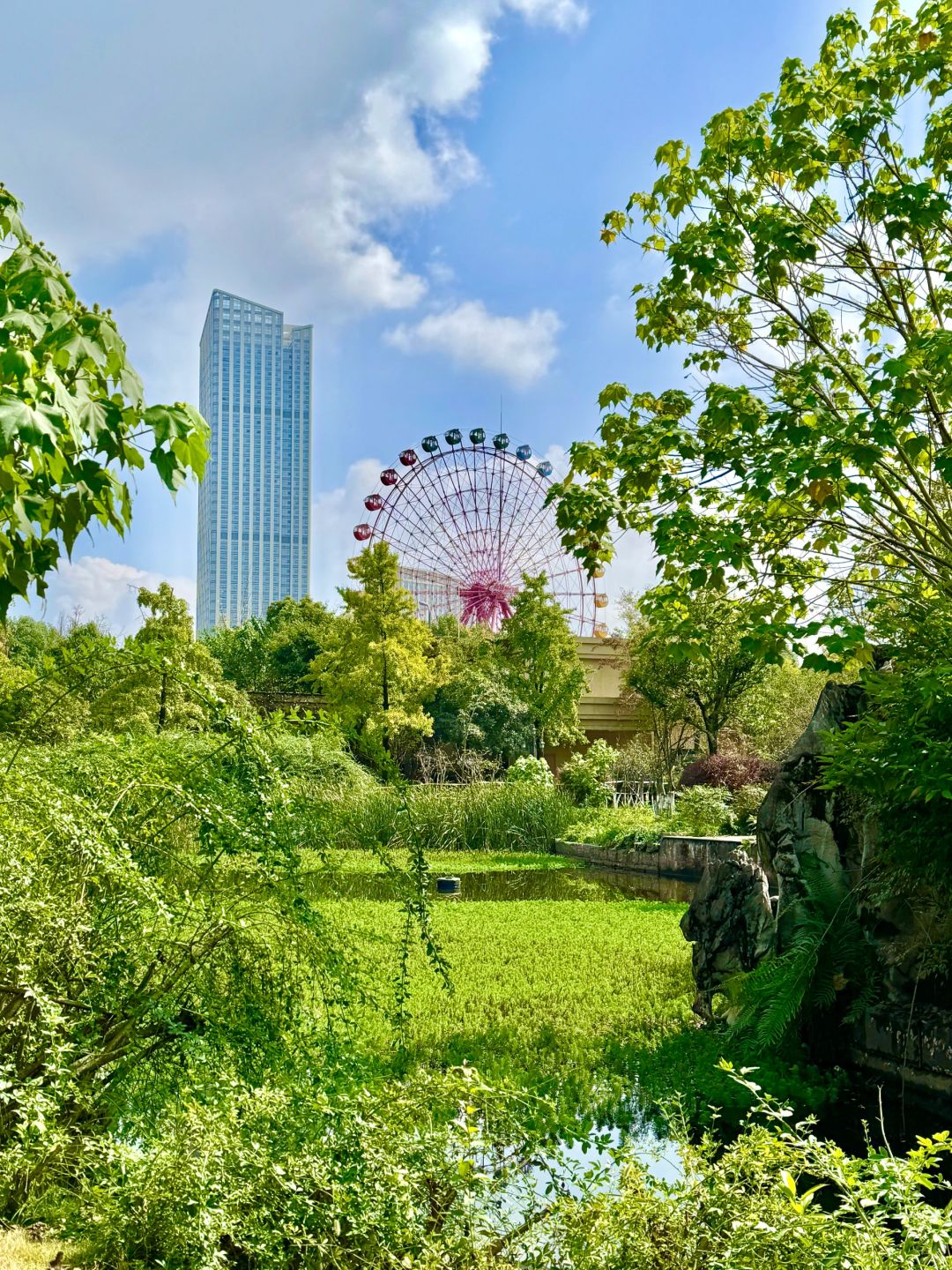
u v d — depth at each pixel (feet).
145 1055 12.16
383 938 16.11
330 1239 8.73
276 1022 13.39
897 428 18.98
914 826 20.61
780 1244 7.77
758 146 22.71
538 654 137.49
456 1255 8.89
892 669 24.08
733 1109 19.71
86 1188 9.34
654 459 23.57
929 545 24.35
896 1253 7.45
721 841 61.05
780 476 19.27
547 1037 24.99
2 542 9.16
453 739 134.00
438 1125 10.35
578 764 105.81
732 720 114.32
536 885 60.85
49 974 11.75
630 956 35.65
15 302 7.38
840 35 23.50
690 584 23.72
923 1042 20.70
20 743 14.28
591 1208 8.95
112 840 12.51
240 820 13.55
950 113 22.20
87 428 7.79
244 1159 8.89
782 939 25.89
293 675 176.76
